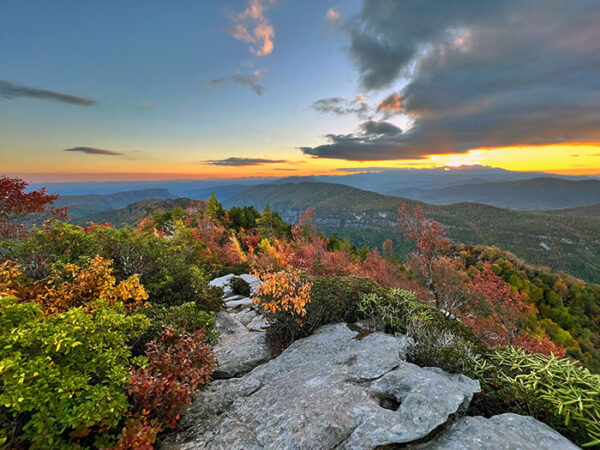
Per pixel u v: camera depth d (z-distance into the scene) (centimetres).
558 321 4519
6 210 1514
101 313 412
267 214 5294
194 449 335
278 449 312
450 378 446
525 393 398
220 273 1916
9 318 346
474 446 294
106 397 294
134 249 982
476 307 1852
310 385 434
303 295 696
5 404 240
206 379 429
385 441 304
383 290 857
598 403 354
